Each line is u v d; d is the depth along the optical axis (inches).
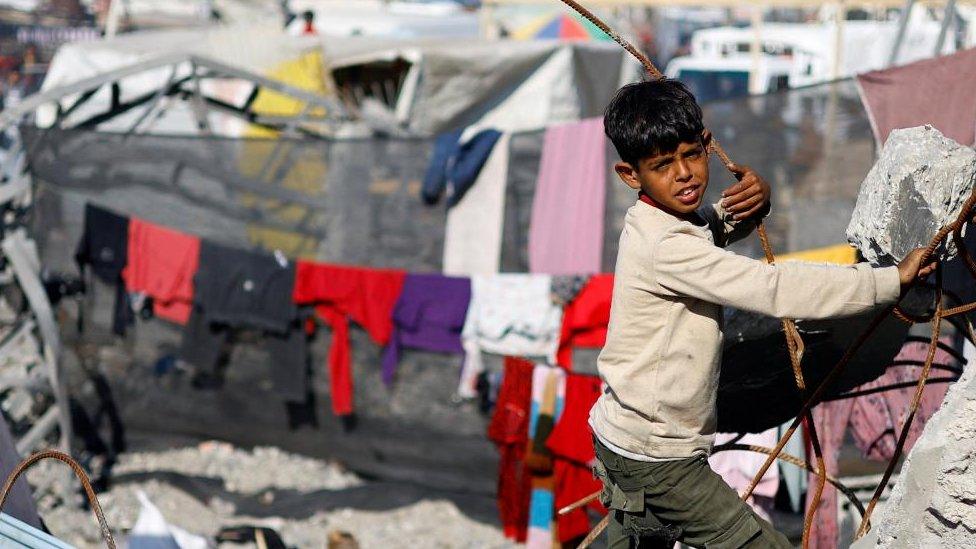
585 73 586.2
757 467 236.7
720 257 105.7
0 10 1185.4
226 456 392.2
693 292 107.1
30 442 370.6
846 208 284.4
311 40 576.1
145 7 817.5
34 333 375.2
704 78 751.1
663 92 108.0
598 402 122.1
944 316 123.6
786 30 704.4
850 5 517.0
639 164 109.0
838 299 104.0
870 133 279.4
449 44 579.2
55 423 377.7
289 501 362.6
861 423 227.1
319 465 386.0
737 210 119.6
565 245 355.6
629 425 114.4
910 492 112.6
